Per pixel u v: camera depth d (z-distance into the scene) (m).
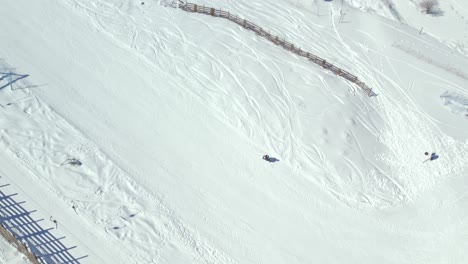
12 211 26.91
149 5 38.47
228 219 28.91
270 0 42.03
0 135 29.33
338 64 37.75
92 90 32.78
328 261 28.30
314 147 32.41
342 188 31.25
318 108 34.09
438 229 30.31
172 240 27.47
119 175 29.20
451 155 33.56
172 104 33.12
